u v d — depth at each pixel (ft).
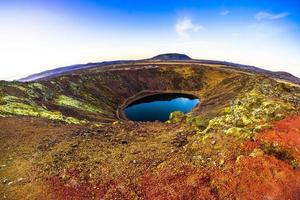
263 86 180.45
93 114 234.38
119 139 92.02
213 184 60.03
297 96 118.83
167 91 410.72
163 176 65.98
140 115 301.22
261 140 67.15
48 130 115.85
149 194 61.93
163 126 106.83
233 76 355.15
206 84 407.44
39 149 92.63
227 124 81.00
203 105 287.28
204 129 87.71
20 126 120.57
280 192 56.80
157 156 75.25
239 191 57.62
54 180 71.56
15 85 215.72
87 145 89.81
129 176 69.05
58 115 165.17
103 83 373.20
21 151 93.15
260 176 59.31
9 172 79.41
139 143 86.89
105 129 106.42
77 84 320.91
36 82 252.83
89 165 75.97
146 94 402.31
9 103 168.66
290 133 69.15
